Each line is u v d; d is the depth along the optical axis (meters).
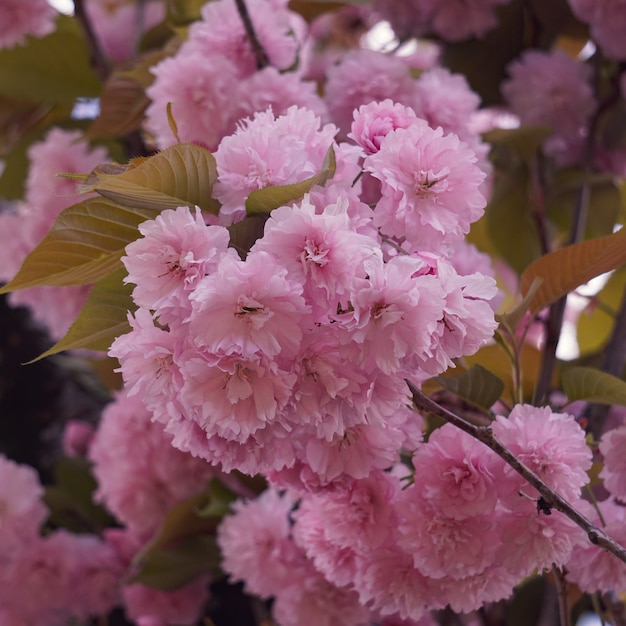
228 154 1.01
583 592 1.17
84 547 1.60
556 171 1.45
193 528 1.42
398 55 1.48
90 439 1.75
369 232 1.00
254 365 0.96
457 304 0.97
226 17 1.24
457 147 1.01
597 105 1.48
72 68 1.71
